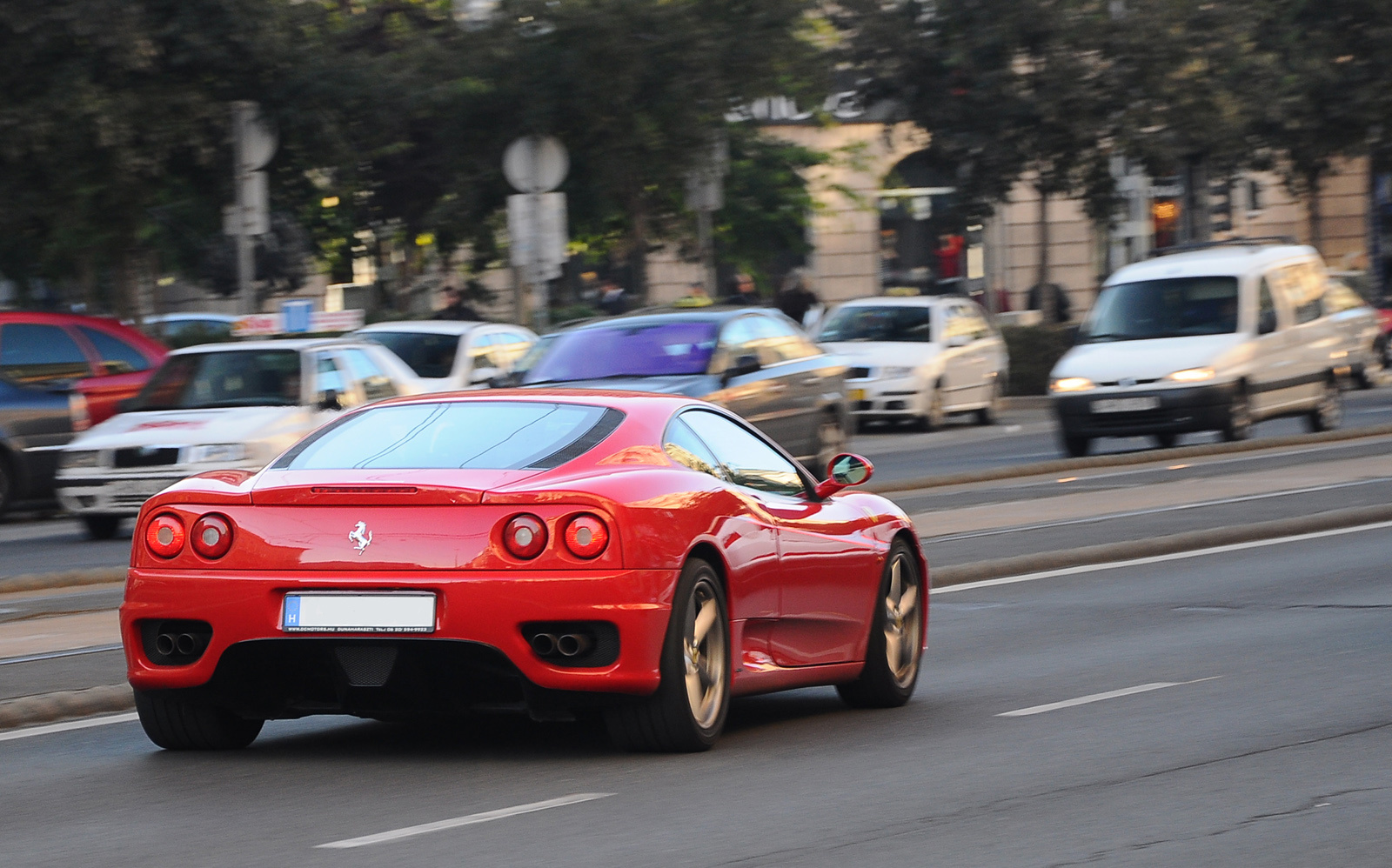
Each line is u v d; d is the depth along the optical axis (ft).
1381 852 38.81
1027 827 41.42
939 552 97.40
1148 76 239.91
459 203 223.30
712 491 50.80
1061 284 349.82
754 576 51.83
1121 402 156.56
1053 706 57.72
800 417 130.21
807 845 39.99
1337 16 265.34
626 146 211.20
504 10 212.84
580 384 119.24
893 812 43.16
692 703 49.21
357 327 157.38
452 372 150.00
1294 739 51.06
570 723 56.08
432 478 47.91
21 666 66.80
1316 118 265.54
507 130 216.13
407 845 40.29
